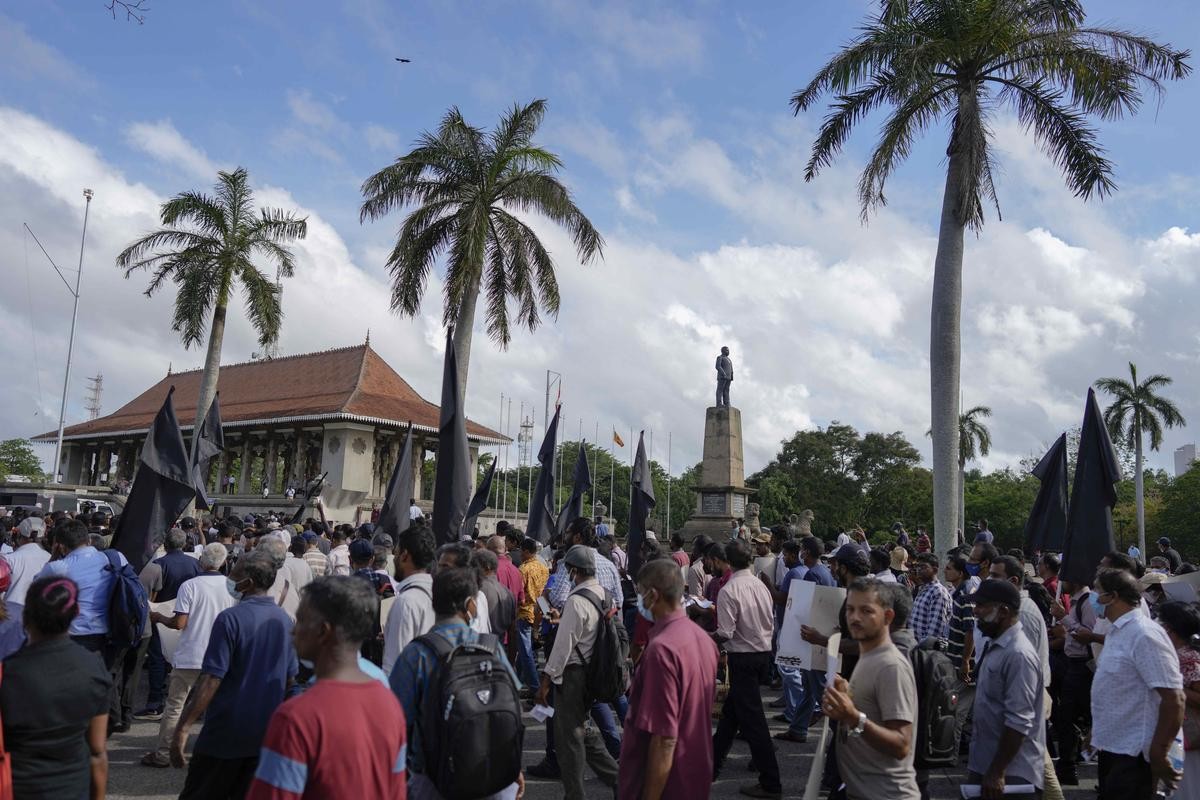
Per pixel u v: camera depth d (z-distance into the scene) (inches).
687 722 172.7
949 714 186.9
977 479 3609.7
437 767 154.6
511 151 924.6
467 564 230.1
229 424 1889.8
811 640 266.2
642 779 173.5
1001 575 278.2
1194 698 217.3
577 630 253.0
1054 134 679.7
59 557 308.0
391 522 443.5
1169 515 2228.1
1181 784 217.5
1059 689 338.6
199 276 1122.0
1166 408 2117.4
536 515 600.7
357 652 128.6
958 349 663.8
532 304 989.8
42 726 151.7
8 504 1692.9
